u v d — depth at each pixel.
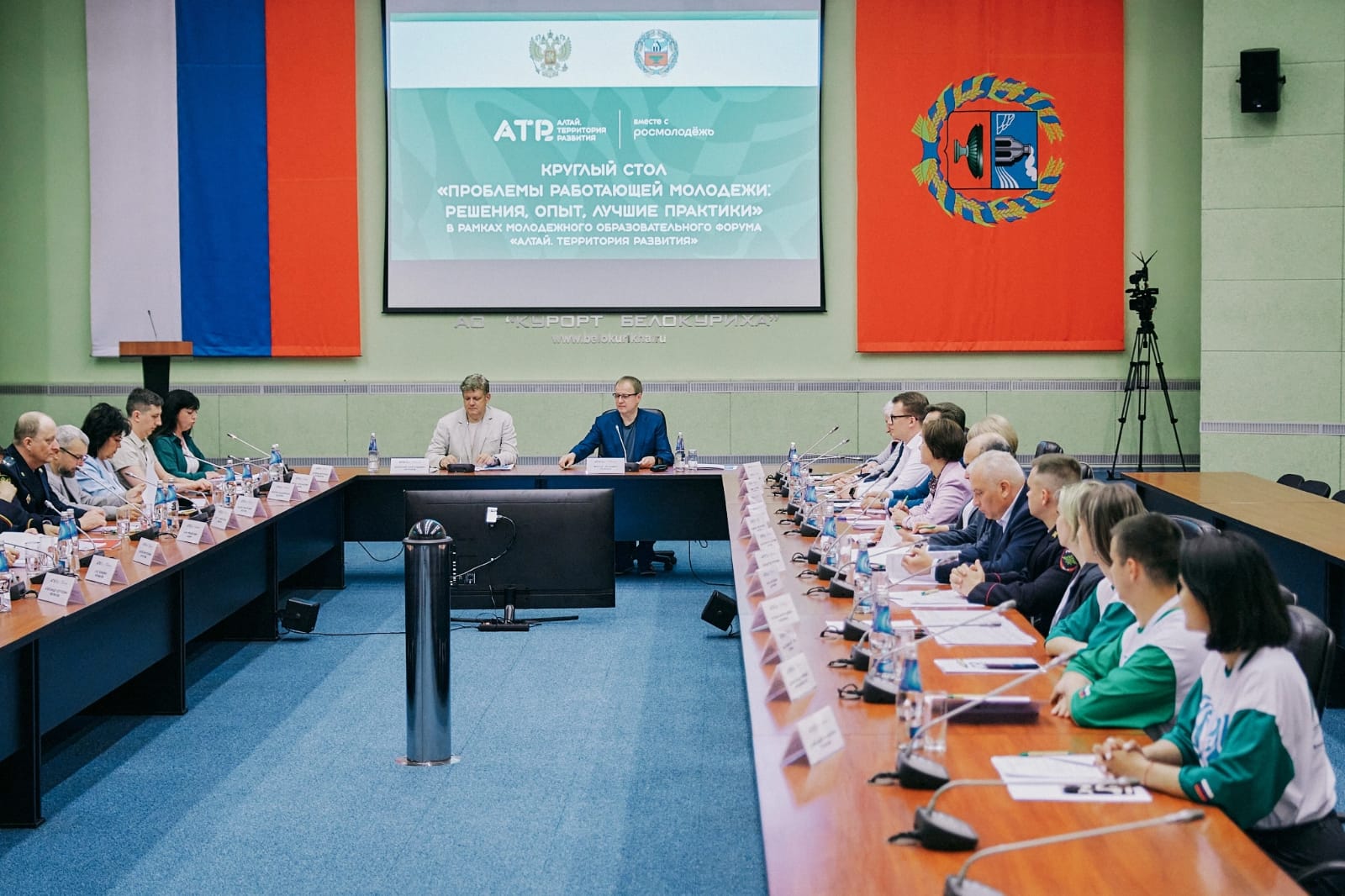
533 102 9.28
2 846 3.56
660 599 7.09
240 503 5.93
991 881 1.80
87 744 4.52
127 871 3.38
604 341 9.42
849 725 2.59
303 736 4.60
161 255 9.38
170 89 9.30
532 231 9.34
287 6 9.25
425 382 9.42
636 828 3.67
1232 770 2.11
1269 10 8.63
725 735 4.57
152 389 8.50
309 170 9.33
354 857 3.46
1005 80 9.16
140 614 4.55
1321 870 2.17
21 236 9.48
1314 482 6.94
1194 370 9.27
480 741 4.52
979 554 4.68
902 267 9.27
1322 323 8.71
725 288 9.36
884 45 9.17
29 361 9.51
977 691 2.82
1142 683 2.52
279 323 9.40
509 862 3.42
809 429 9.41
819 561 4.48
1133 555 2.66
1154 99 9.17
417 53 9.27
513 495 6.03
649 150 9.30
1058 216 9.20
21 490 5.85
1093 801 2.13
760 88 9.23
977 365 9.36
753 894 3.21
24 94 9.41
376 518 7.57
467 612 6.69
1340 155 8.62
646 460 7.54
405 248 9.36
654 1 9.23
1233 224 8.74
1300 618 2.66
